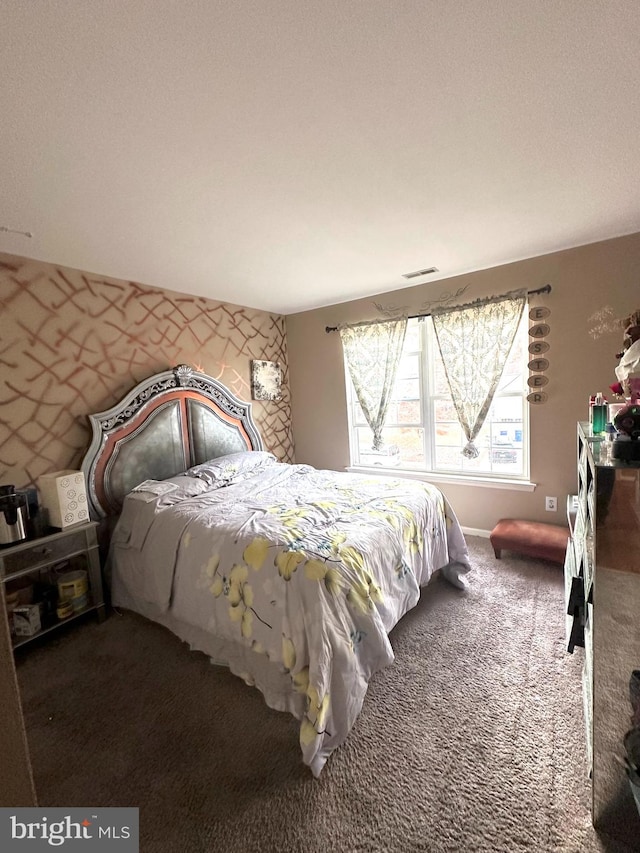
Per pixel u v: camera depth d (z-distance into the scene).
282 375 4.27
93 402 2.66
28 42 0.96
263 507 2.27
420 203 1.94
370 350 3.69
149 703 1.70
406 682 1.74
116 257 2.42
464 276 3.16
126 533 2.40
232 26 0.95
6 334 2.25
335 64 1.08
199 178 1.61
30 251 2.26
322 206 1.92
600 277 2.62
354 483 2.77
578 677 1.72
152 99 1.16
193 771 1.37
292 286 3.25
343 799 1.26
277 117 1.28
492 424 3.30
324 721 1.36
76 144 1.35
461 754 1.39
